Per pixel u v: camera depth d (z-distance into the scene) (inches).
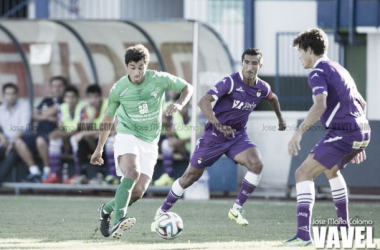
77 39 1919.3
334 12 2063.2
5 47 1936.5
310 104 2107.5
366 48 2101.4
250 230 1208.2
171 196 1190.9
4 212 1450.5
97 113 1886.1
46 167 1905.8
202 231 1194.0
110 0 2262.6
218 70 1902.1
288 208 1557.6
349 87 987.3
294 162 1807.3
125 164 1031.6
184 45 1881.2
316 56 991.0
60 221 1316.4
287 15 2153.1
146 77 1051.3
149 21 1769.2
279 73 2124.8
